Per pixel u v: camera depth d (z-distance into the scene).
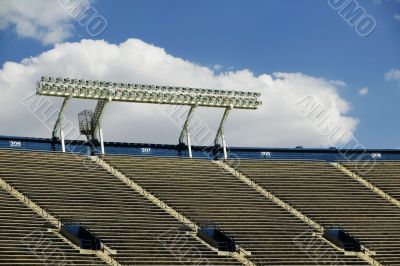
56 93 55.09
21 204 46.16
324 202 55.97
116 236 44.91
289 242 48.88
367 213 55.19
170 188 53.28
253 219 51.06
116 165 55.09
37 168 51.66
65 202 47.66
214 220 49.78
